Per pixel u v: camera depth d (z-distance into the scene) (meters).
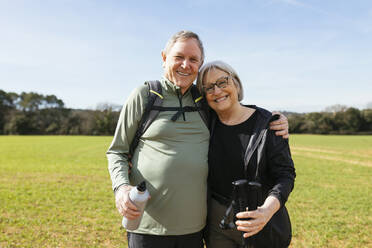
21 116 72.75
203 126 2.20
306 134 72.06
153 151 2.05
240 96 2.26
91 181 10.76
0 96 79.62
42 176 11.75
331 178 11.99
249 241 1.90
